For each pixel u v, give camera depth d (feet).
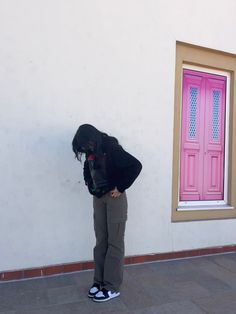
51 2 11.83
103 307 9.81
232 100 16.08
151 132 13.70
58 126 12.06
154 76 13.69
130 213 13.42
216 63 15.53
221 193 16.07
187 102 15.23
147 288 11.25
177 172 14.61
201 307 10.03
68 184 12.28
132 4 13.16
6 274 11.45
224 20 15.30
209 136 15.85
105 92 12.77
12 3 11.32
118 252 10.14
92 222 12.68
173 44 14.06
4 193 11.41
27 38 11.53
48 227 12.03
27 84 11.59
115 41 12.89
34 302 10.04
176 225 14.37
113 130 12.96
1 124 11.31
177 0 14.11
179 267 13.38
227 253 15.46
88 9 12.40
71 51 12.17
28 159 11.69
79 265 12.42
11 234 11.54
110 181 9.77
